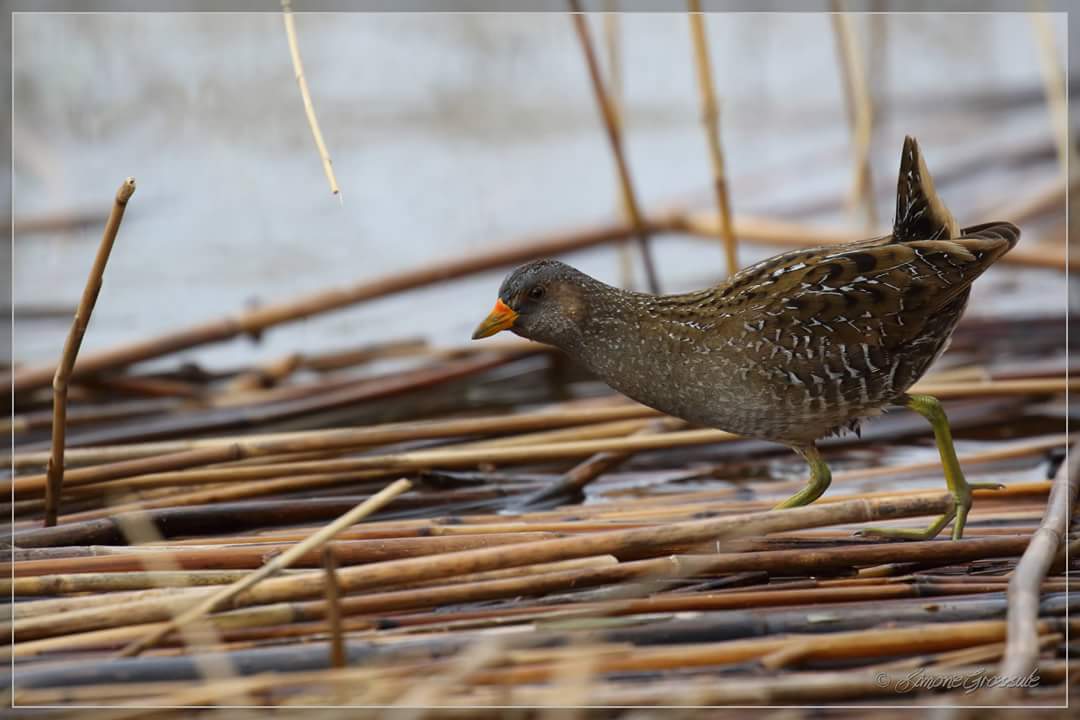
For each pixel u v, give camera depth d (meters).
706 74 10.97
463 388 12.36
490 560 6.80
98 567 7.12
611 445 9.33
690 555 7.17
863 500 7.21
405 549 7.34
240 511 8.44
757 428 8.32
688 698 5.80
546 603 6.84
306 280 14.45
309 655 6.20
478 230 15.52
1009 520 8.23
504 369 12.70
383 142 17.36
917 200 8.21
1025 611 6.09
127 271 14.70
